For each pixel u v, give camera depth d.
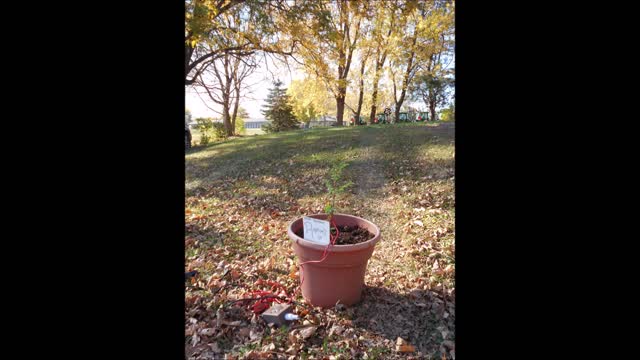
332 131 9.42
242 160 6.84
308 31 7.13
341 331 1.96
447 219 3.41
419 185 4.50
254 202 4.50
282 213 4.08
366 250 2.05
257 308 2.12
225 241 3.30
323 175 5.35
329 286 2.11
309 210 4.14
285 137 9.16
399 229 3.40
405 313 2.12
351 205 4.14
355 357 1.79
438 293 2.29
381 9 9.27
